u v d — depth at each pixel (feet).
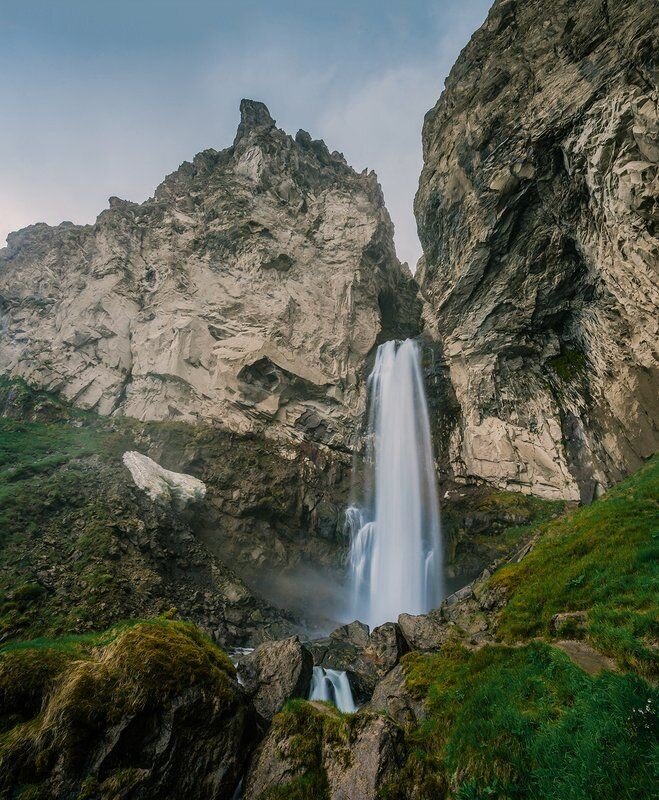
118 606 45.06
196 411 93.30
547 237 84.02
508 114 85.66
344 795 19.26
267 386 98.63
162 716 20.94
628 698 14.64
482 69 101.86
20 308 122.72
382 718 22.15
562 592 29.45
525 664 22.33
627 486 47.83
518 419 89.45
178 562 61.05
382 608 79.82
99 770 18.47
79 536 55.06
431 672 28.76
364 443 104.99
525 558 41.01
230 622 55.88
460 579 75.61
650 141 58.85
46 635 37.93
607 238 69.46
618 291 70.79
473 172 94.32
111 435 87.71
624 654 18.80
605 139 64.59
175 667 22.79
